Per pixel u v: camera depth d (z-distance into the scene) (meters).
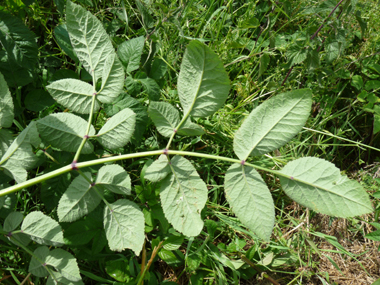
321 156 0.68
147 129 0.56
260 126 0.33
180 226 0.34
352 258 0.60
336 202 0.32
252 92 0.67
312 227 0.61
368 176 0.64
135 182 0.55
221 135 0.60
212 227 0.52
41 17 0.57
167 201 0.34
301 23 0.75
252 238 0.55
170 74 0.61
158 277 0.51
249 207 0.33
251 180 0.33
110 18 0.66
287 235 0.59
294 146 0.66
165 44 0.62
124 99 0.48
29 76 0.49
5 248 0.47
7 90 0.37
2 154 0.39
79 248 0.46
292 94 0.32
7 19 0.46
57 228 0.37
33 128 0.36
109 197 0.47
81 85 0.38
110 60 0.37
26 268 0.47
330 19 0.59
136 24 0.67
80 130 0.37
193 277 0.50
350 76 0.68
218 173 0.60
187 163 0.35
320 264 0.59
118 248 0.36
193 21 0.69
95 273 0.49
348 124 0.71
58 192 0.46
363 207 0.31
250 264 0.53
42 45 0.59
